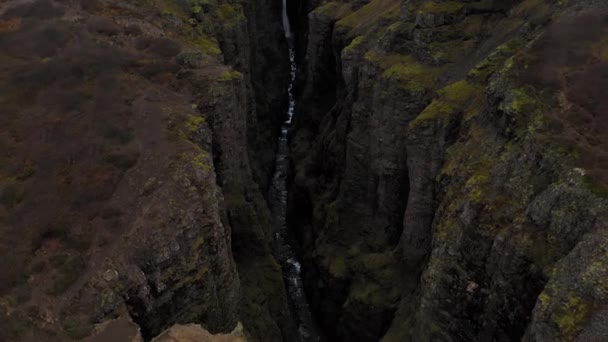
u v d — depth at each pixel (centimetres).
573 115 3503
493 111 3925
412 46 5422
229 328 3875
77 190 3550
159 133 4000
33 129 4031
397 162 5188
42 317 2897
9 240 3209
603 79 3678
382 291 4925
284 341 5031
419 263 4762
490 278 3381
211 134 4397
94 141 3919
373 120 5403
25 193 3528
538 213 3162
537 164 3362
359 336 5050
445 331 3734
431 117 4484
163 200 3475
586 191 2970
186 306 3438
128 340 2852
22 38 5156
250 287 4812
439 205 4162
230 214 4772
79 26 5375
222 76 4744
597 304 2608
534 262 3075
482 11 5194
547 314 2734
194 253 3450
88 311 2956
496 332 3338
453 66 5022
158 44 5181
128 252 3212
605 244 2702
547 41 4072
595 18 4150
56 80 4566
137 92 4491
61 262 3142
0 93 4366
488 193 3556
